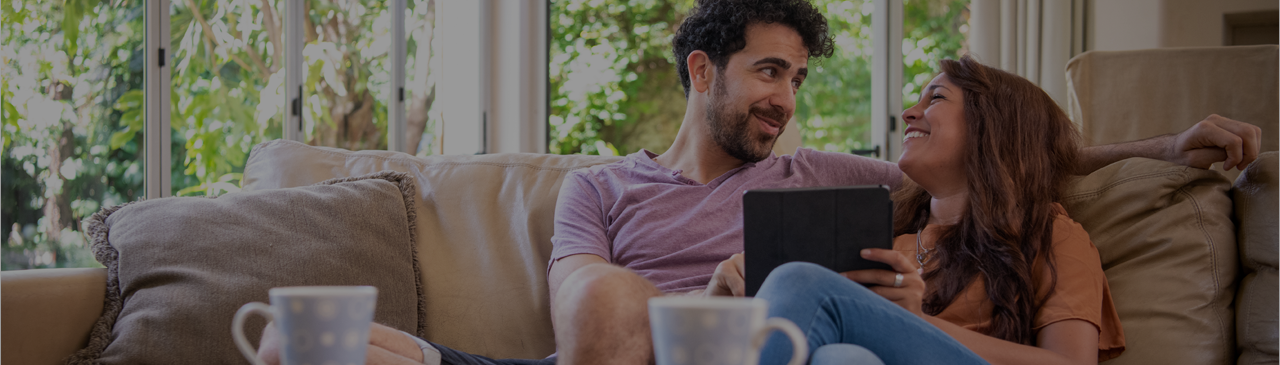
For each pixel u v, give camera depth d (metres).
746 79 1.53
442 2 3.51
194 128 2.64
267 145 1.83
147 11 2.52
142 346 1.34
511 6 3.60
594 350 0.82
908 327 0.92
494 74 3.64
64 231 2.37
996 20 4.44
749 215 1.02
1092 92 2.38
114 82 2.47
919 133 1.40
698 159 1.61
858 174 1.60
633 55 4.09
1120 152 1.49
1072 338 1.14
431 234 1.67
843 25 4.44
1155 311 1.26
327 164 1.77
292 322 0.60
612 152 4.04
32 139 2.28
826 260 1.00
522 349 1.56
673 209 1.52
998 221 1.26
